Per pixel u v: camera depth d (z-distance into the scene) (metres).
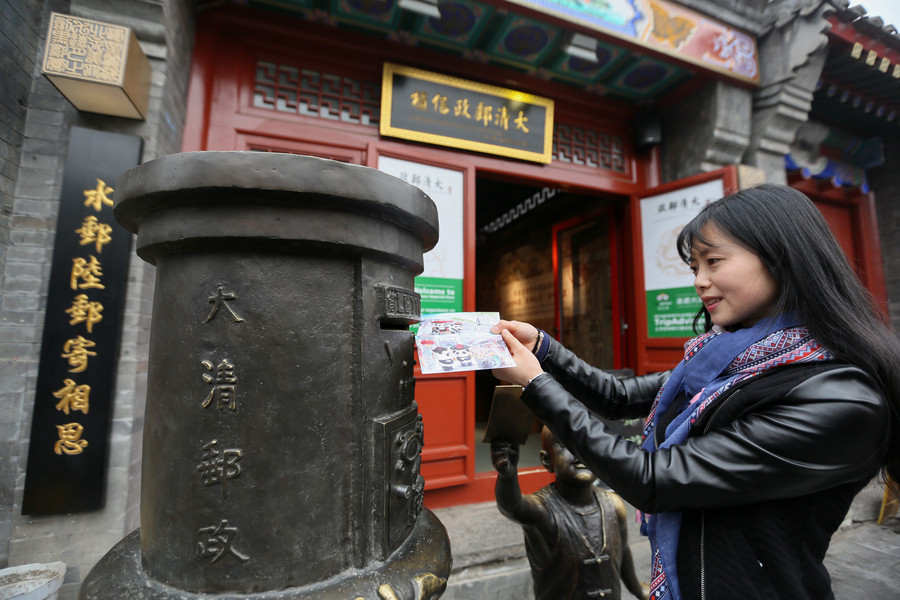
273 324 0.80
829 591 0.78
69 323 2.07
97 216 2.14
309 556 0.81
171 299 0.84
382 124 3.17
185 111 2.75
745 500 0.74
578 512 1.60
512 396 1.22
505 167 3.64
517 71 3.66
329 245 0.82
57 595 1.93
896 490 0.85
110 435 2.12
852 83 4.09
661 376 1.33
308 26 3.04
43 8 2.32
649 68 3.63
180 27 2.53
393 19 3.03
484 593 2.30
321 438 0.82
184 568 0.79
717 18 3.50
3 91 2.09
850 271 0.82
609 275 4.84
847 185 5.11
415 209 0.93
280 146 3.00
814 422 0.69
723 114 3.70
